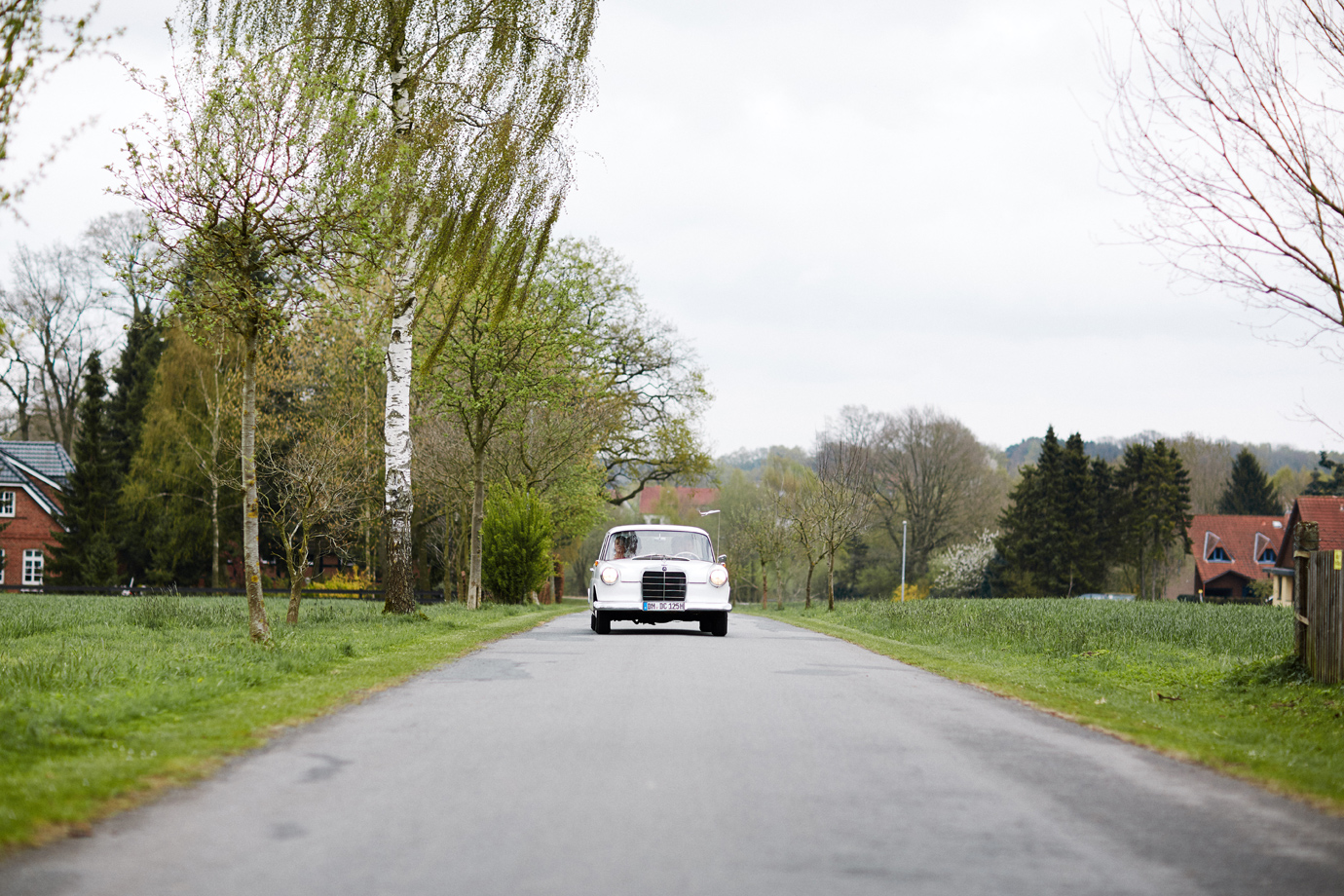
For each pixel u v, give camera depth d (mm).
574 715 9195
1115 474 84562
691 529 21375
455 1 21281
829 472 46906
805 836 5387
